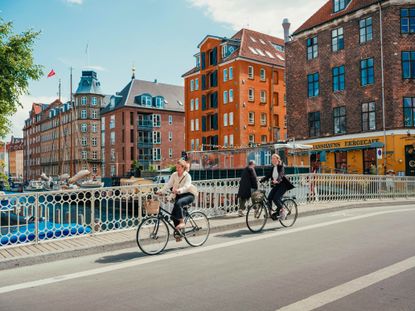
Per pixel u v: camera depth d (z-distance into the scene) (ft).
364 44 103.30
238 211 38.29
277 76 180.04
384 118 96.53
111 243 26.84
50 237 28.14
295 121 122.83
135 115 239.09
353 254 22.99
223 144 172.65
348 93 107.14
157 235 25.72
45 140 340.39
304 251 24.12
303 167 82.38
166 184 27.27
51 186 172.14
